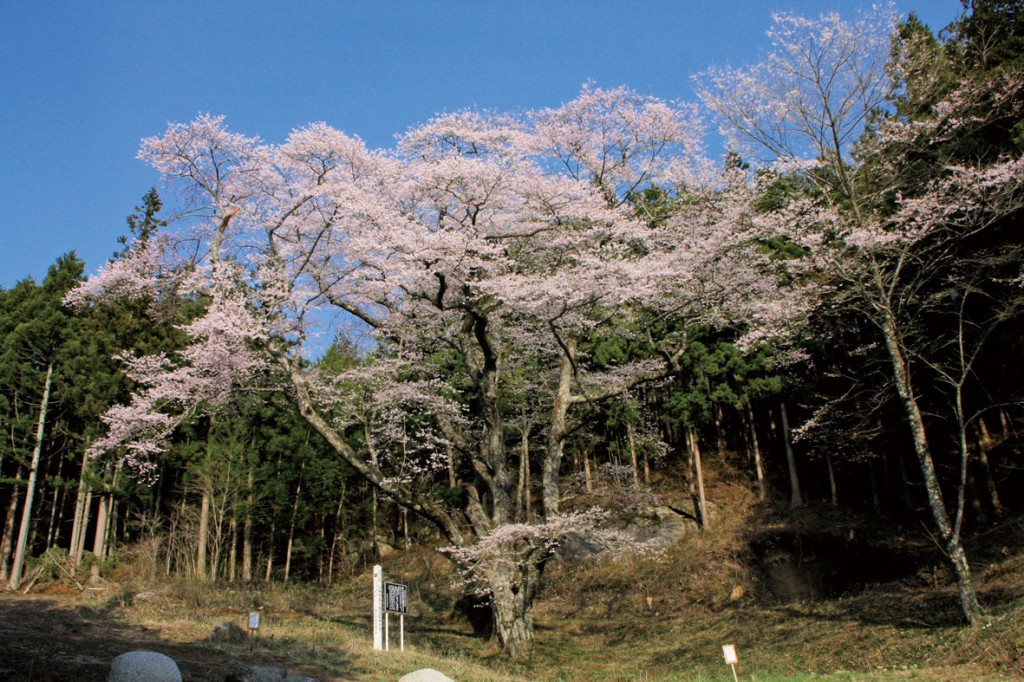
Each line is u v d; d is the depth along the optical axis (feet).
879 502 72.23
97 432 72.79
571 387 60.08
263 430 86.28
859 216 43.96
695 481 81.71
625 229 51.34
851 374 59.67
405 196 50.75
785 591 63.31
